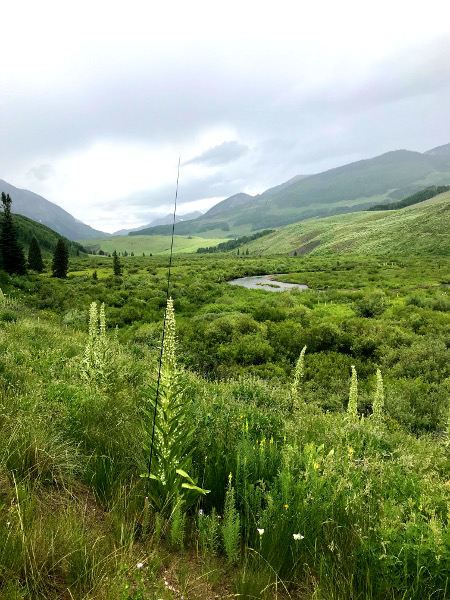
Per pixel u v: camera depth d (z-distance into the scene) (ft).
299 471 10.56
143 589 6.03
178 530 8.11
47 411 13.47
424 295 122.52
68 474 10.35
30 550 6.62
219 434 13.57
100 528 8.52
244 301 129.39
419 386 41.19
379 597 6.96
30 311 80.28
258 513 9.17
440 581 7.06
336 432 15.42
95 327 22.02
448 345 57.98
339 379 47.73
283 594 7.53
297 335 70.74
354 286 166.30
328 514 8.96
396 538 7.82
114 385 20.63
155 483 9.74
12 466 9.36
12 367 19.72
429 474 10.69
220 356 62.44
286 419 18.29
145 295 133.80
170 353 9.85
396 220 499.10
